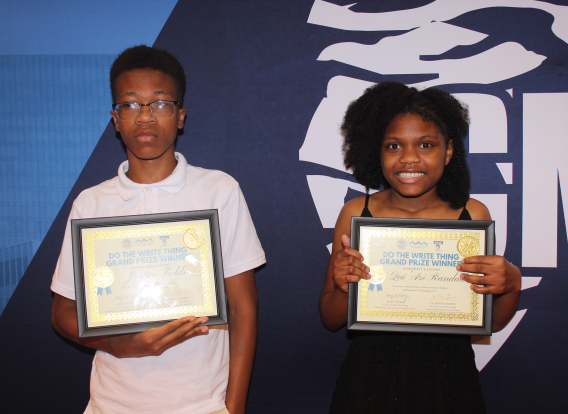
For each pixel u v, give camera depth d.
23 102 1.47
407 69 1.40
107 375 1.01
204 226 0.96
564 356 1.38
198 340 1.00
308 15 1.42
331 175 1.43
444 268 0.99
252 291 1.11
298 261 1.44
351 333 1.43
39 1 1.46
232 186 1.12
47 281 1.47
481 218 1.16
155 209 1.03
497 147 1.39
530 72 1.38
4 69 1.47
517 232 1.39
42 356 1.47
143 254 0.95
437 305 0.98
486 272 0.95
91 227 0.94
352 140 1.31
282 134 1.43
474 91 1.40
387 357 1.04
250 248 1.10
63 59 1.46
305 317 1.44
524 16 1.38
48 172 1.46
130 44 1.45
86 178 1.46
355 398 1.02
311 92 1.42
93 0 1.45
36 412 1.47
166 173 1.09
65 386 1.47
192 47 1.44
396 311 0.99
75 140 1.46
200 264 0.96
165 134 1.03
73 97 1.46
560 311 1.38
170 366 0.98
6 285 1.47
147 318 0.93
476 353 1.41
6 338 1.47
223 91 1.44
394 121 1.05
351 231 1.01
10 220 1.47
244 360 1.03
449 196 1.15
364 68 1.41
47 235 1.47
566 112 1.37
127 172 1.12
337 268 1.02
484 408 1.00
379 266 1.00
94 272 0.93
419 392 1.00
